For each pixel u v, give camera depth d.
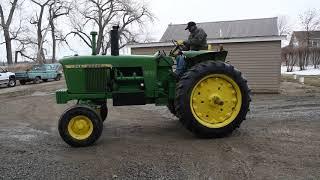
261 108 10.77
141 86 7.03
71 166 5.28
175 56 7.54
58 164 5.40
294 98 13.41
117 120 9.27
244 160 5.32
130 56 7.06
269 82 16.39
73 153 6.00
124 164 5.29
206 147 6.12
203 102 6.87
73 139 6.33
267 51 16.34
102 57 6.99
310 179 4.55
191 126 6.69
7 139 7.31
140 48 18.73
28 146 6.62
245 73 16.72
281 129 7.35
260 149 5.87
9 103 15.15
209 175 4.75
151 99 7.16
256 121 8.35
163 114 10.16
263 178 4.61
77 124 6.38
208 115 6.88
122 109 11.46
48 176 4.86
